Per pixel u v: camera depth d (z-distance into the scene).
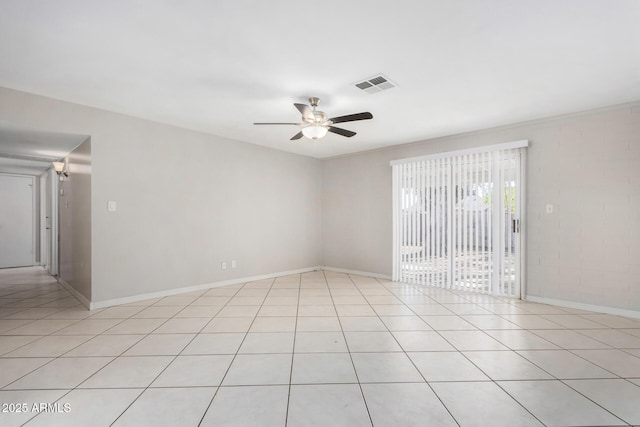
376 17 2.09
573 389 2.09
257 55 2.59
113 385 2.12
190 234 4.76
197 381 2.18
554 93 3.33
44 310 3.80
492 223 4.56
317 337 2.98
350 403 1.94
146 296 4.29
